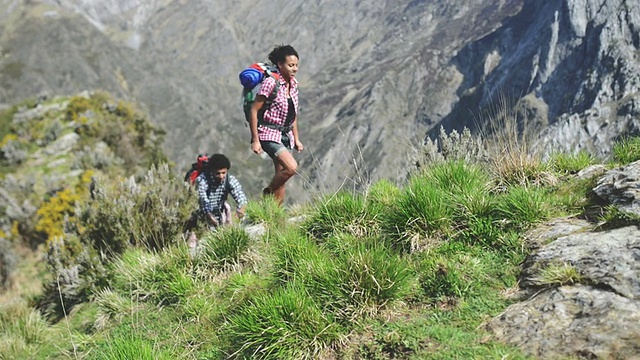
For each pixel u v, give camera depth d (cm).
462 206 442
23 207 2070
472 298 348
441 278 362
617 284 296
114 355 369
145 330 466
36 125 2970
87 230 767
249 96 555
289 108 564
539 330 287
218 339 404
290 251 435
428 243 424
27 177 2355
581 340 266
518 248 389
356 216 488
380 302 358
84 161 2511
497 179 519
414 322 337
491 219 420
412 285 372
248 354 351
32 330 596
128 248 726
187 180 765
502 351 277
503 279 362
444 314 339
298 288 375
